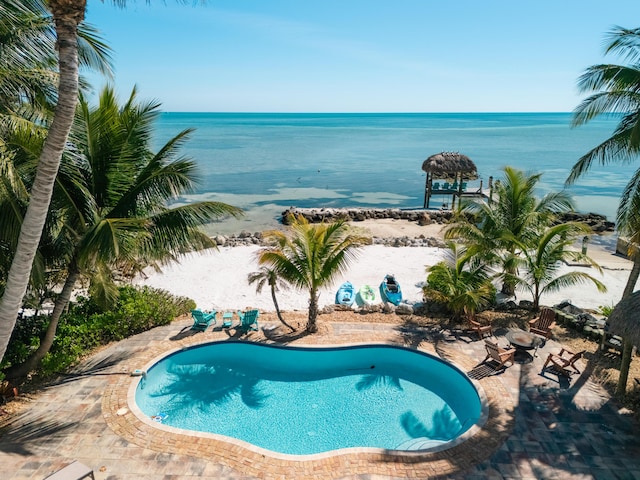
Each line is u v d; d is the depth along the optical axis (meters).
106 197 11.23
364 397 12.53
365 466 9.20
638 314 10.04
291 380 13.35
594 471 9.04
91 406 10.92
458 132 155.50
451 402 12.32
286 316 16.59
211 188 48.91
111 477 8.73
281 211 38.28
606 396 11.60
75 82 7.30
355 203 42.34
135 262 14.86
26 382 11.88
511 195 17.64
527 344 13.33
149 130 11.64
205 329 15.17
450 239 18.11
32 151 9.29
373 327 15.58
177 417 11.49
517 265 16.16
